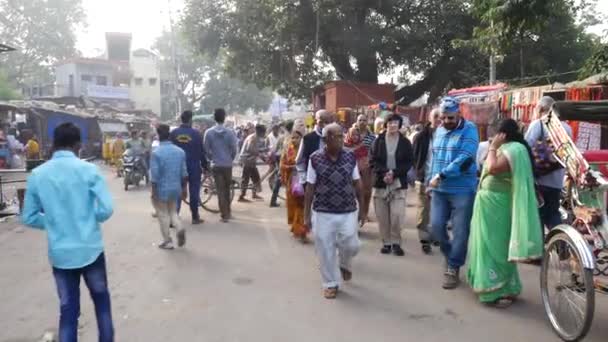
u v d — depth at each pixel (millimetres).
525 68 21672
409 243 7320
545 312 4648
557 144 4711
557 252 4324
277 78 24641
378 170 6609
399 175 6496
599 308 4766
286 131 10961
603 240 4023
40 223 3529
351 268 5840
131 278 5734
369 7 21203
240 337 4172
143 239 7637
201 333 4258
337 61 23953
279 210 10172
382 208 6676
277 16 21359
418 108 17812
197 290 5320
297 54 22953
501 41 9961
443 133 5355
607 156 5258
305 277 5750
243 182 11406
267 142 15031
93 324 4453
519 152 4559
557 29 20797
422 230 6773
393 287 5383
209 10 23547
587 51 21594
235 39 23859
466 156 5105
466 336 4168
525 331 4270
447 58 22234
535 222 4551
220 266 6184
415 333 4230
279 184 10570
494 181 4773
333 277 5074
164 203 6980
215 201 11141
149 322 4496
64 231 3500
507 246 4742
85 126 27672
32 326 4457
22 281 5664
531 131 5742
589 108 4895
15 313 4750
